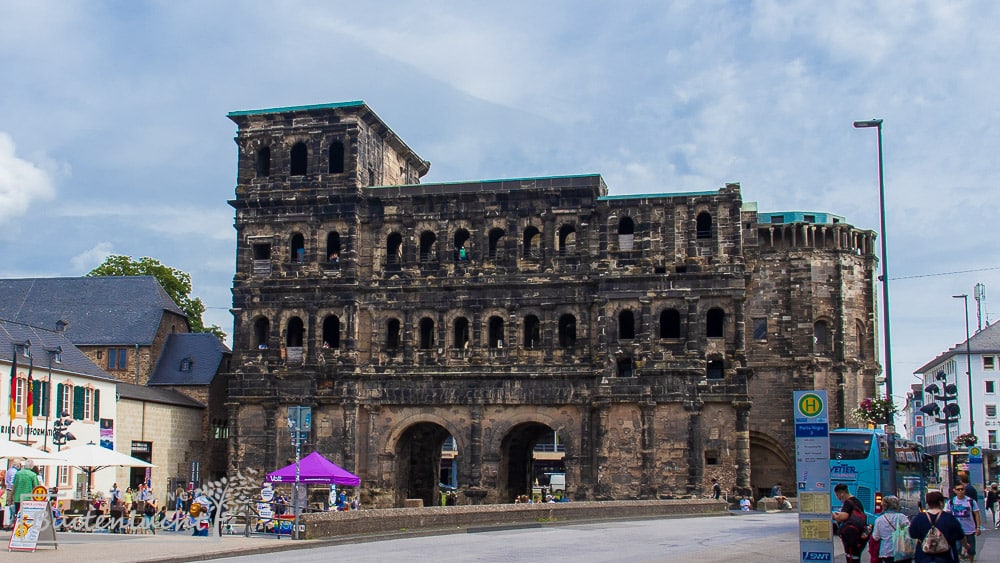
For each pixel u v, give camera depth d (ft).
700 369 329.72
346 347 349.82
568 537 203.41
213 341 393.70
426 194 353.51
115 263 490.08
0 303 406.62
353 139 356.38
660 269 336.90
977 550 186.60
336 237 360.69
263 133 363.35
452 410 344.49
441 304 349.00
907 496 232.53
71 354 330.95
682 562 150.71
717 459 327.06
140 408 348.38
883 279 218.38
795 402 126.00
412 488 378.53
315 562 151.43
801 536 124.67
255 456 351.05
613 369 334.85
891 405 268.00
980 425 597.52
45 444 303.07
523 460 371.56
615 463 331.16
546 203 347.15
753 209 374.84
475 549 174.91
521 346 343.05
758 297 388.37
